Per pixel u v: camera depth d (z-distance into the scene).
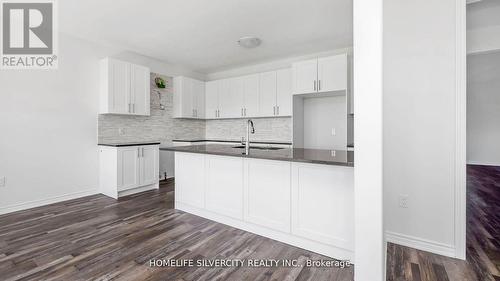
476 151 6.83
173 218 2.86
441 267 1.85
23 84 3.19
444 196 2.03
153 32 3.51
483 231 2.49
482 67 5.91
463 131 1.95
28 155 3.23
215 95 5.48
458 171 1.97
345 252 1.94
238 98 5.09
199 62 5.06
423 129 2.10
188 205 3.05
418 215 2.14
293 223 2.18
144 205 3.36
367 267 1.51
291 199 2.19
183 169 3.09
